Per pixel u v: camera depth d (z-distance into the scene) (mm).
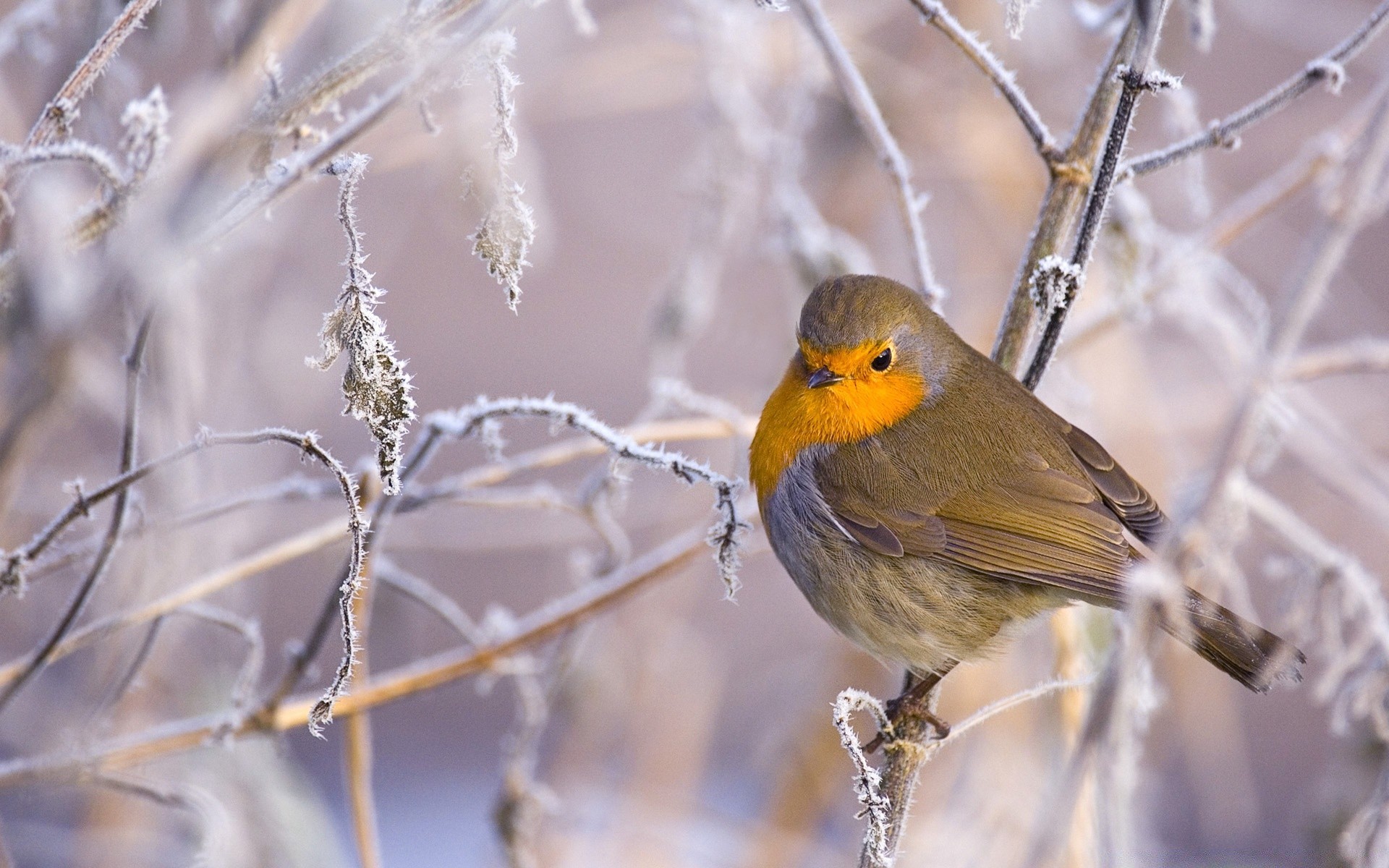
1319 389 11602
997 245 11078
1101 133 7145
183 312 7547
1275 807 16250
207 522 9047
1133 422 10000
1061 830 5066
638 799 10531
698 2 9836
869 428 8625
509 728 16734
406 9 5789
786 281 10312
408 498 7590
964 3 11023
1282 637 8195
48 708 9008
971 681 9375
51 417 6910
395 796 15352
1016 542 8320
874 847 5977
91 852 8703
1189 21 8211
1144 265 8508
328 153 5508
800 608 13570
